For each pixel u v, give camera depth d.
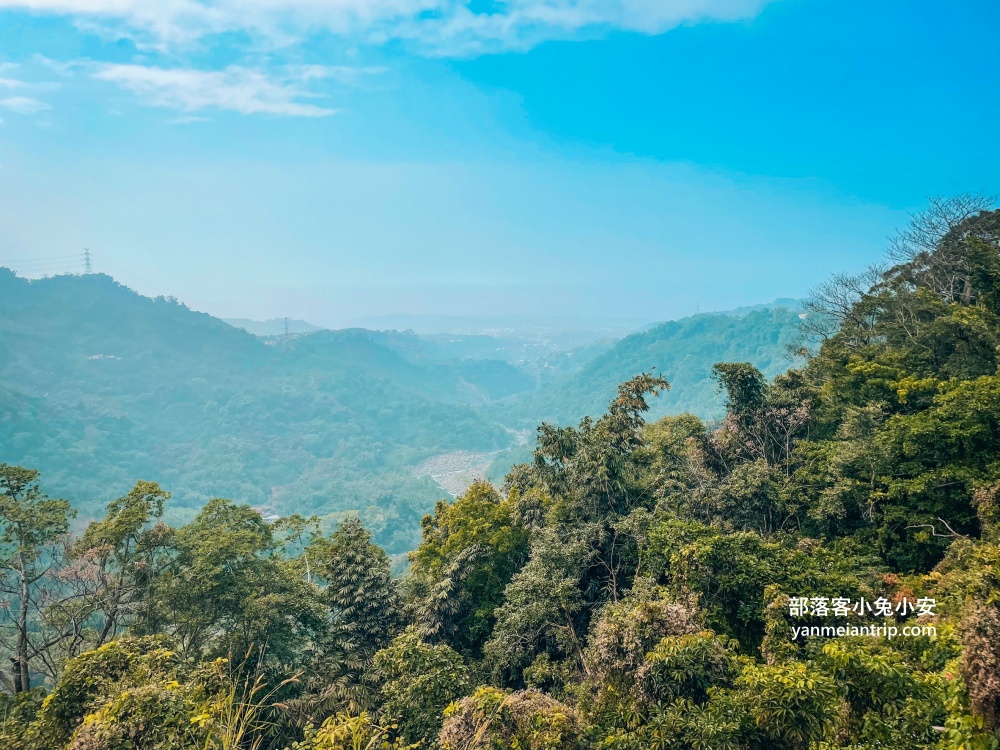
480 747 11.41
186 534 22.52
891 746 9.09
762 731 10.03
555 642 22.12
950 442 21.83
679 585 16.25
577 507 26.28
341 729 11.62
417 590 26.41
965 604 11.39
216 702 13.26
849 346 37.00
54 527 20.94
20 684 19.83
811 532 23.53
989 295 32.66
